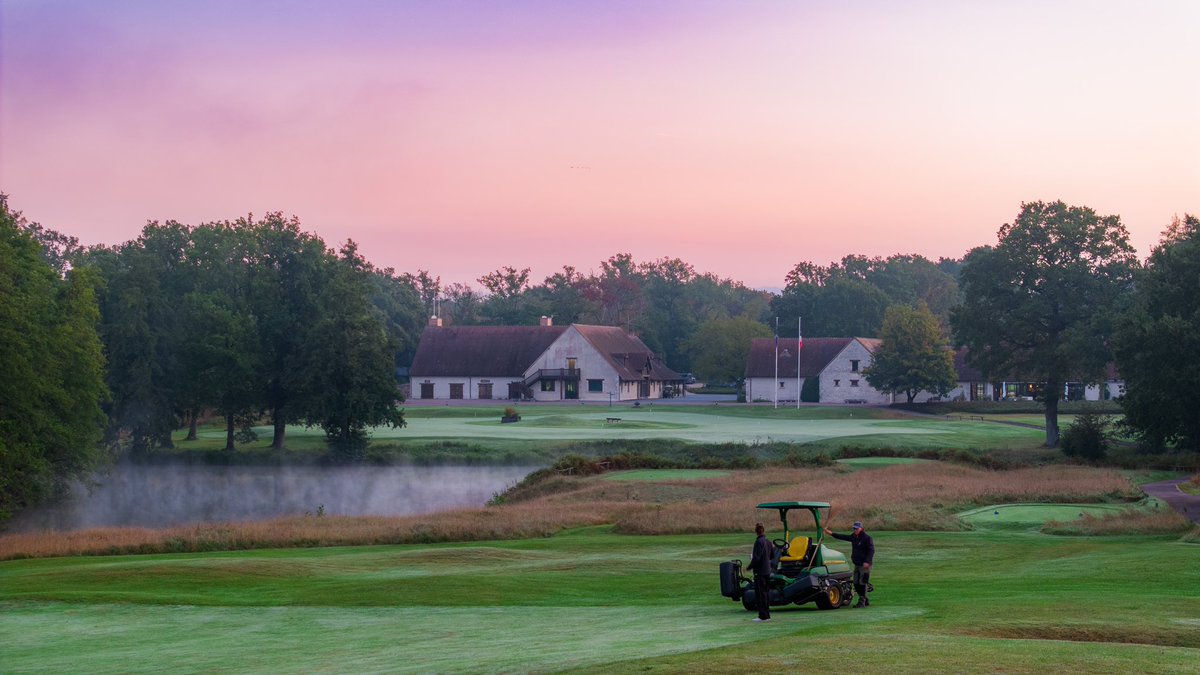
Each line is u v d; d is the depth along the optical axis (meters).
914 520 42.12
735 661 13.90
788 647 14.95
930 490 51.91
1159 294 73.19
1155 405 68.31
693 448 80.56
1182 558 28.00
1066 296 89.12
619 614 21.95
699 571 29.62
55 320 63.44
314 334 85.25
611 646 16.91
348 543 40.91
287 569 30.61
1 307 54.91
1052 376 86.50
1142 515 41.38
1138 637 16.44
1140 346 69.88
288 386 86.31
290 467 80.44
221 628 21.47
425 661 16.41
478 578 28.41
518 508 52.00
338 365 84.25
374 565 32.16
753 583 21.22
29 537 43.25
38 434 57.78
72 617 23.17
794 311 196.00
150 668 16.88
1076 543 34.94
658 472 67.06
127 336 85.19
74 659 18.06
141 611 23.88
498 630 20.02
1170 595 21.92
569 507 51.12
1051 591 23.16
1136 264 89.69
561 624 20.56
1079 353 83.56
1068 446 75.12
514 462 78.38
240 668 16.55
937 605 20.88
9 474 55.00
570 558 33.84
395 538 41.47
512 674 14.57
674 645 16.62
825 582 21.19
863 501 47.72
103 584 28.20
